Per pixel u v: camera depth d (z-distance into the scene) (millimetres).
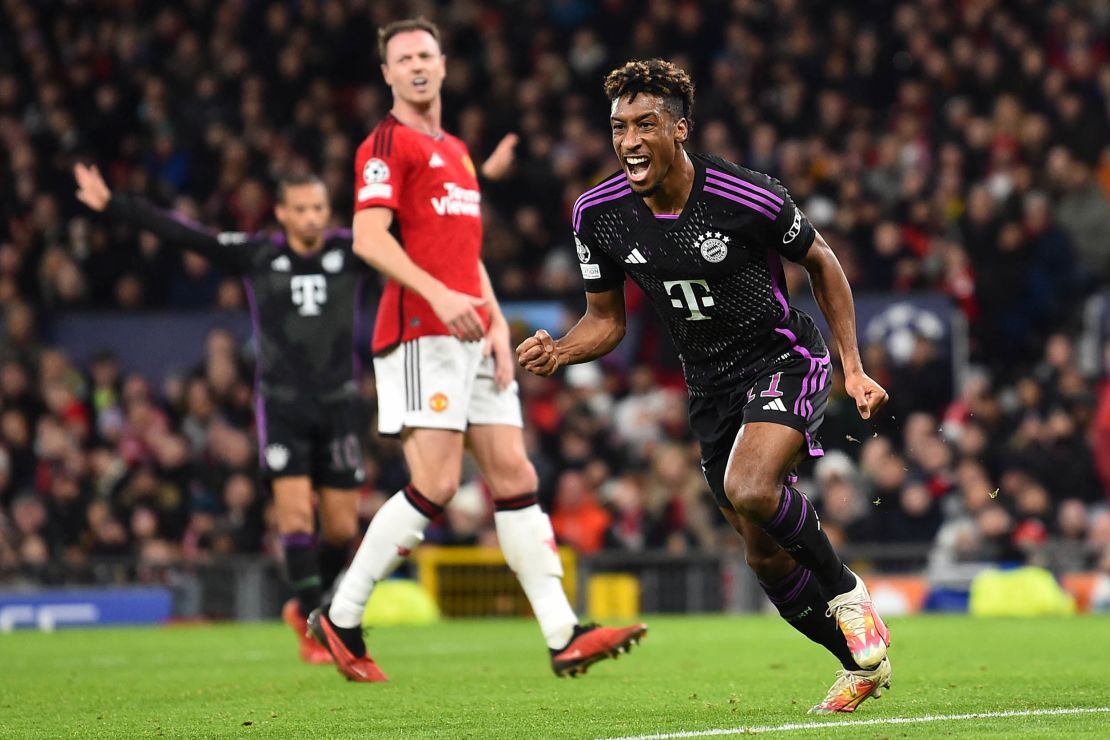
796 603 18422
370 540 23031
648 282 18203
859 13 69750
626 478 51062
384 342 23156
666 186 17609
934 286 57500
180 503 52156
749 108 65375
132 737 16781
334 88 72438
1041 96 64250
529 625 42719
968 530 47156
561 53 72500
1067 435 51344
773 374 17875
